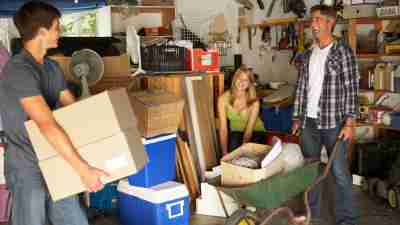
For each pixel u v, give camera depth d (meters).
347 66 3.32
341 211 3.49
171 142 3.65
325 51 3.39
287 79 6.39
